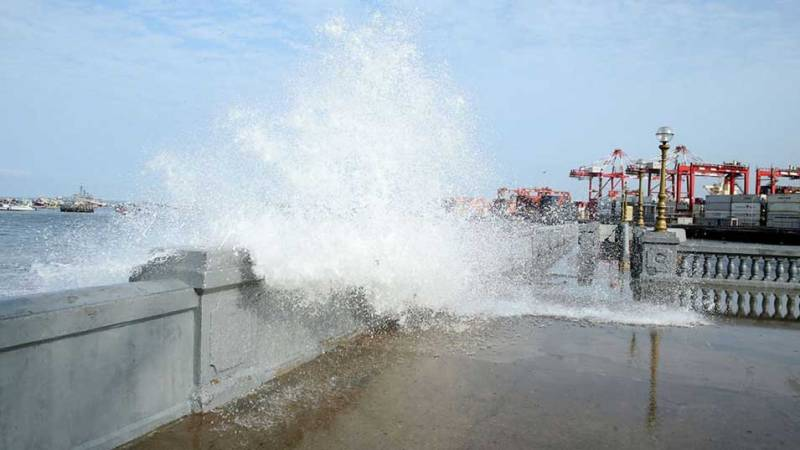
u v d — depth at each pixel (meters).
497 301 9.83
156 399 3.83
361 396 4.74
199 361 4.20
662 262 10.96
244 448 3.65
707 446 3.89
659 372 5.74
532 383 5.23
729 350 6.84
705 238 63.25
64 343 3.14
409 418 4.28
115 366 3.49
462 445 3.81
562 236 26.11
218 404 4.30
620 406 4.66
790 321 9.13
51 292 3.34
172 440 3.69
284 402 4.52
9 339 2.79
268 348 5.06
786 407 4.73
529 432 4.06
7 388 2.84
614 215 65.69
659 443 3.92
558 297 10.80
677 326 8.30
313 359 5.75
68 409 3.17
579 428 4.16
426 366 5.68
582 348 6.69
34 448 2.97
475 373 5.49
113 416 3.48
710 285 10.59
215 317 4.33
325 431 3.99
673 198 89.88
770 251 10.45
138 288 3.72
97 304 3.30
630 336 7.48
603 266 19.64
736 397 4.97
